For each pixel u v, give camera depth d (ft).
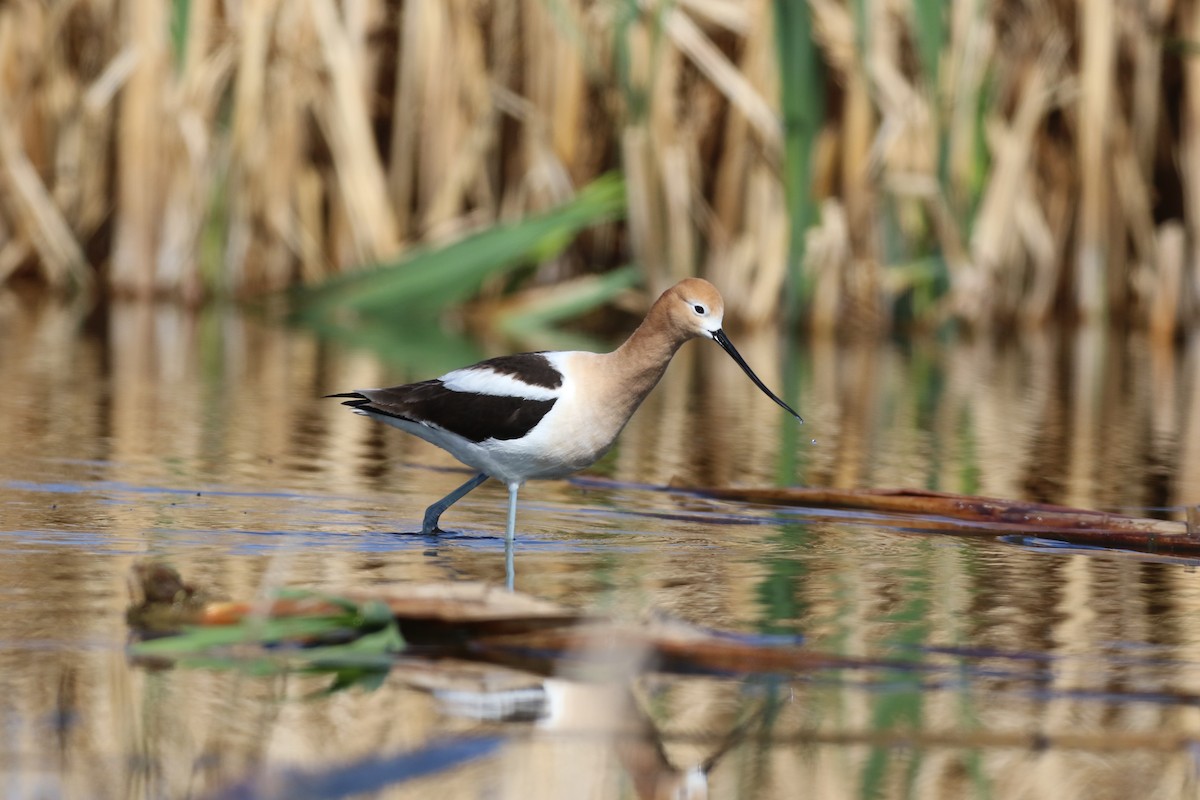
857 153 68.54
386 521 31.81
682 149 69.00
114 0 71.31
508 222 69.82
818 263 68.90
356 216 69.46
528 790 17.37
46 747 18.07
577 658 22.11
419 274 68.95
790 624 23.91
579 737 19.12
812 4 67.36
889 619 24.49
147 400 47.37
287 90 69.82
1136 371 61.41
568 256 73.20
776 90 67.56
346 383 52.26
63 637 22.15
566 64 69.26
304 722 19.21
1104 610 25.38
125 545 28.19
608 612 24.08
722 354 69.62
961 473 39.01
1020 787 17.78
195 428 42.80
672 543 30.32
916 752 18.83
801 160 66.54
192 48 69.82
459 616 22.59
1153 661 22.47
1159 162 74.13
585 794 17.30
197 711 19.42
